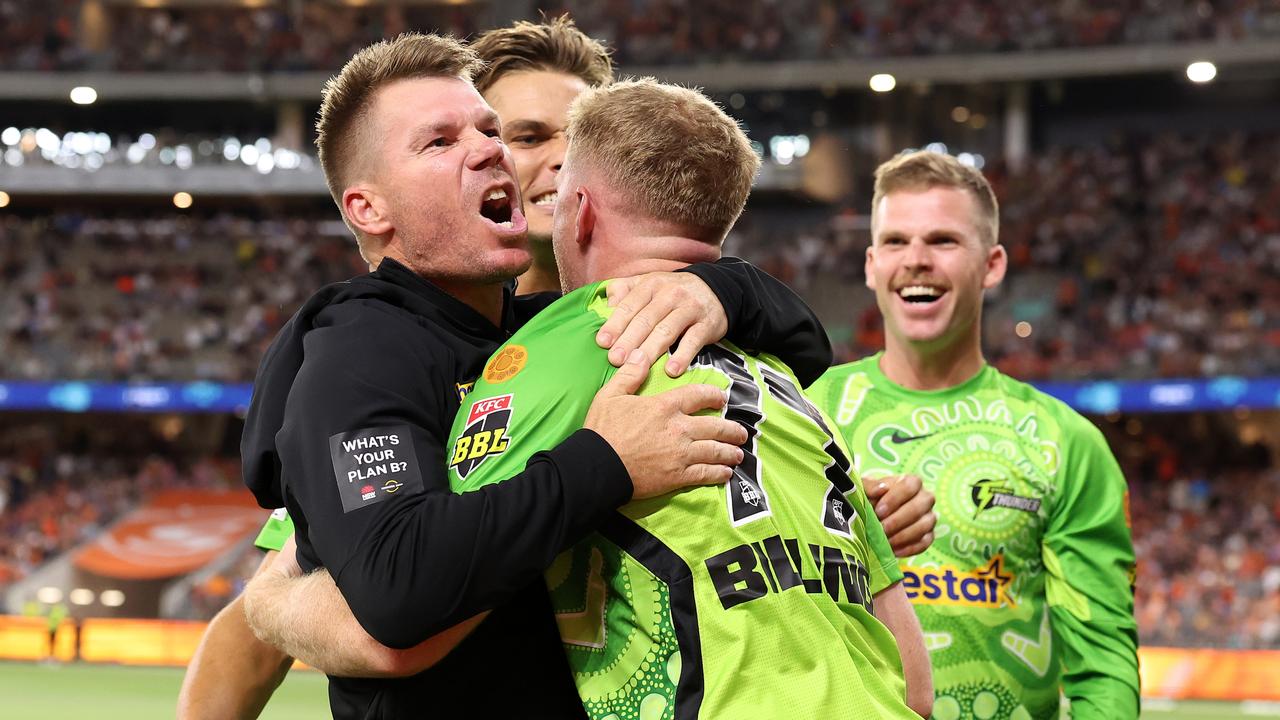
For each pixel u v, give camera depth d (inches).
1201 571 1214.9
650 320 109.6
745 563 101.9
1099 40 1574.8
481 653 110.2
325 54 1748.3
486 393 109.5
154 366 1550.2
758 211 1739.7
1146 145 1649.9
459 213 122.4
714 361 112.3
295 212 1791.3
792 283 1614.2
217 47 1760.6
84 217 1786.4
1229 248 1502.2
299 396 107.6
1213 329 1401.3
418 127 123.2
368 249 129.6
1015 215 1604.3
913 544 138.3
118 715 817.5
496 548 96.9
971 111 1721.2
